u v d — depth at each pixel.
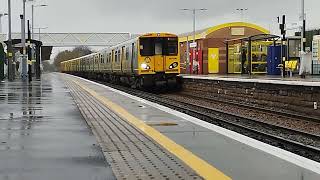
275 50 37.47
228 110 22.64
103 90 28.84
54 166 6.96
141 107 17.03
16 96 22.72
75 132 10.46
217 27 49.47
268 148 8.50
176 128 11.25
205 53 49.28
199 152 8.12
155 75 32.50
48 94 24.39
